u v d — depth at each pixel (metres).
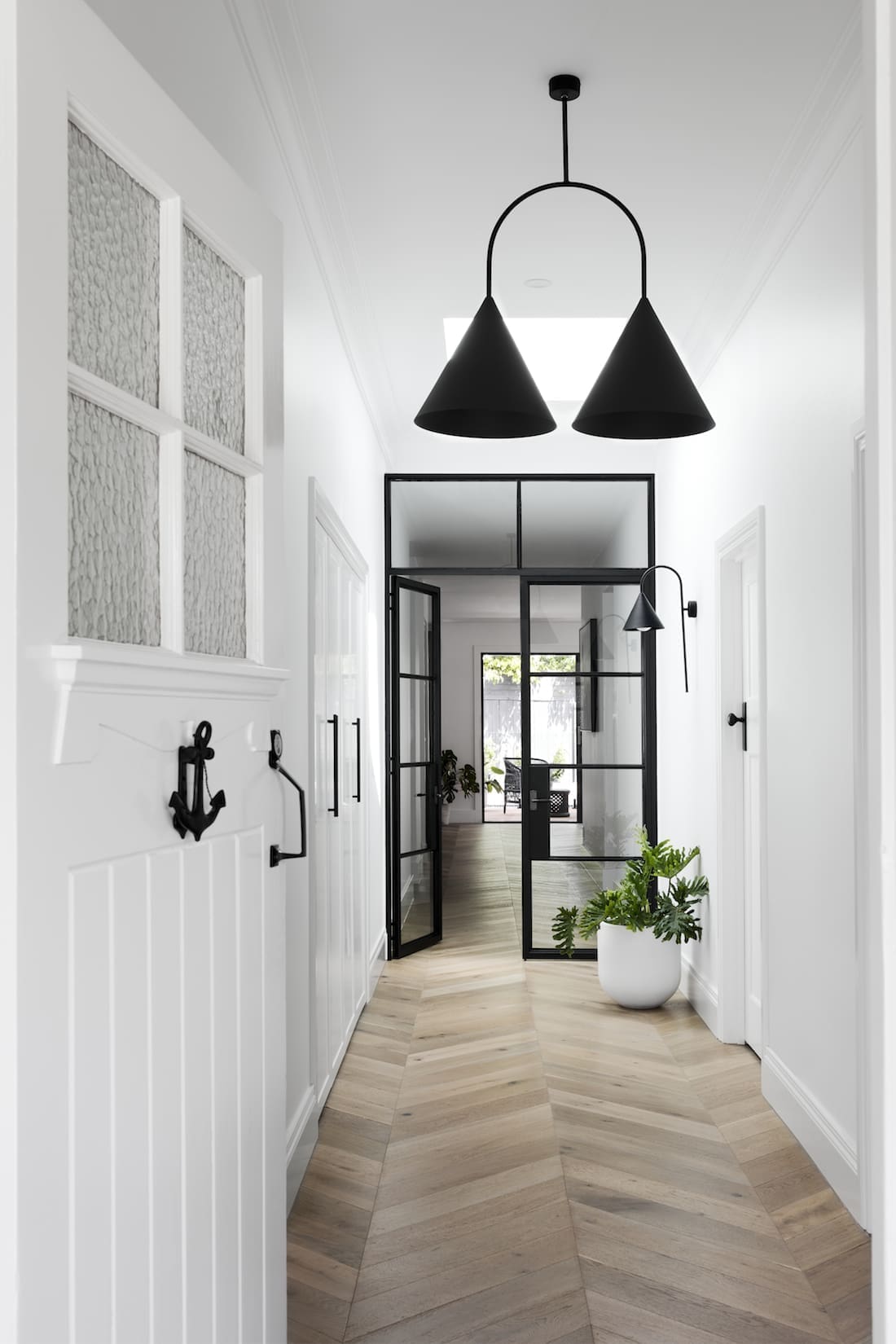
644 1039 4.40
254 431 1.85
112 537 1.36
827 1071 3.03
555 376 6.01
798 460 3.32
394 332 4.75
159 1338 1.36
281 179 2.94
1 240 1.08
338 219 3.60
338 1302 2.35
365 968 4.96
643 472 6.34
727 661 4.44
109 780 1.27
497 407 2.42
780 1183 2.99
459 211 3.62
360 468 5.00
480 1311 2.31
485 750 15.51
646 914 4.80
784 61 2.79
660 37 2.70
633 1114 3.53
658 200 3.54
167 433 1.51
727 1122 3.46
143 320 1.47
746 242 3.74
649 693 6.14
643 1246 2.61
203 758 1.50
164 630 1.50
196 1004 1.52
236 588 1.80
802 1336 2.22
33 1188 1.08
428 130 3.12
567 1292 2.39
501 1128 3.40
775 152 3.23
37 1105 1.09
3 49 1.08
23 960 1.07
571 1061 4.10
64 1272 1.13
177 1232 1.43
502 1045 4.31
